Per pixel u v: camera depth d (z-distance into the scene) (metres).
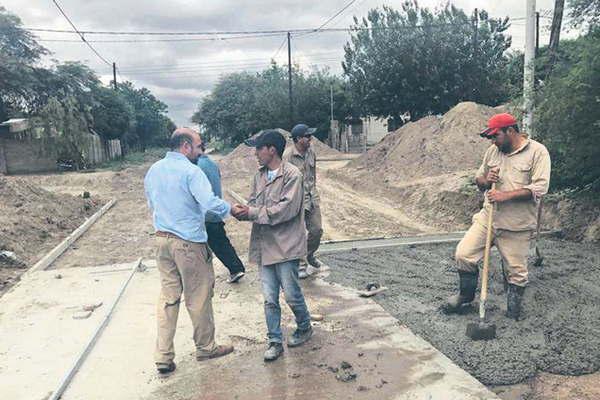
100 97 39.06
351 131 42.72
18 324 5.20
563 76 7.73
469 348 4.27
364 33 32.12
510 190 4.71
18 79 28.61
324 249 7.99
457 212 10.63
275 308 4.29
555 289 5.60
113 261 7.91
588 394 3.58
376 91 31.58
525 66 8.72
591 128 7.21
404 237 8.94
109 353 4.47
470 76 30.09
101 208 13.37
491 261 6.64
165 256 4.08
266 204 4.21
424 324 4.82
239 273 6.34
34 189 12.06
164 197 4.03
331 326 4.89
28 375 4.09
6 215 9.63
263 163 4.24
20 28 29.66
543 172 4.56
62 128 26.55
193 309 4.14
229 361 4.26
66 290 6.30
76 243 9.32
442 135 16.31
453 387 3.65
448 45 29.83
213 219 5.91
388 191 14.55
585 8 7.57
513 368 3.91
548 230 8.48
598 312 4.95
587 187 8.24
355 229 10.08
